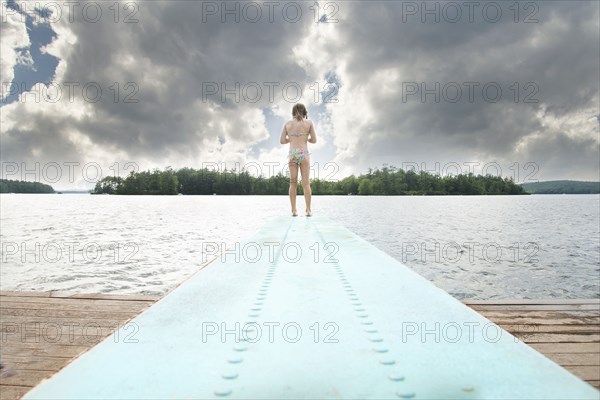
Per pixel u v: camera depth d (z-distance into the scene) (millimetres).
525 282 11141
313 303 1486
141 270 12023
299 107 7617
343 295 1614
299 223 5758
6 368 3490
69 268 12297
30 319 4801
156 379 833
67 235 22031
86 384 809
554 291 10227
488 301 5539
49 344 4016
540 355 968
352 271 2127
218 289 1722
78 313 5043
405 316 1308
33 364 3568
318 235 4055
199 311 1378
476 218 36875
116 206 61062
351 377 849
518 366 902
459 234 23266
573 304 5375
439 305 1448
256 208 52375
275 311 1377
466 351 997
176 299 1551
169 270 12031
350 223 29797
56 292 5973
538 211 51281
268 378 843
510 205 69062
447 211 47688
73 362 927
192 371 878
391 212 43625
